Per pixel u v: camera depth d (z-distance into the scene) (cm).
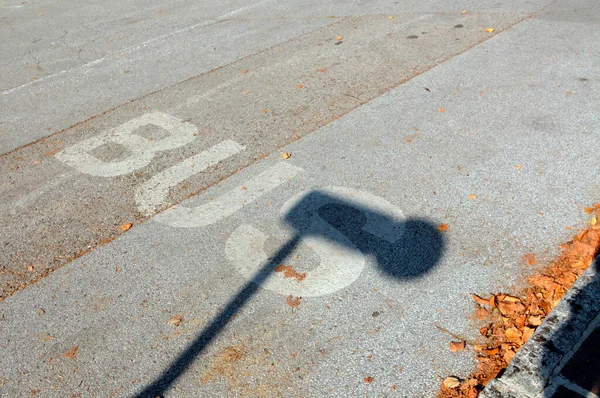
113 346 363
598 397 294
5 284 425
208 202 498
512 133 554
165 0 1190
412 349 340
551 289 370
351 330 357
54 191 539
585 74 657
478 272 392
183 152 584
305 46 845
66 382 342
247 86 727
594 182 470
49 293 413
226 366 341
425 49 780
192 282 409
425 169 512
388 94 661
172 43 922
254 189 510
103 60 876
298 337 356
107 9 1167
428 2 988
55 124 678
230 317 376
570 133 544
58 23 1101
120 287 411
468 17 888
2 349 370
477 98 629
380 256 416
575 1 902
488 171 500
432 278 391
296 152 561
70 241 466
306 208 477
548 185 473
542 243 412
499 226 433
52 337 375
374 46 810
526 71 681
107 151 602
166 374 341
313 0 1083
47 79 821
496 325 350
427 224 444
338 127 600
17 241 473
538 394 298
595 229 416
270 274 409
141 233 466
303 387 323
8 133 668
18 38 1030
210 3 1134
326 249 428
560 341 324
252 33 930
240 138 600
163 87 753
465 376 320
